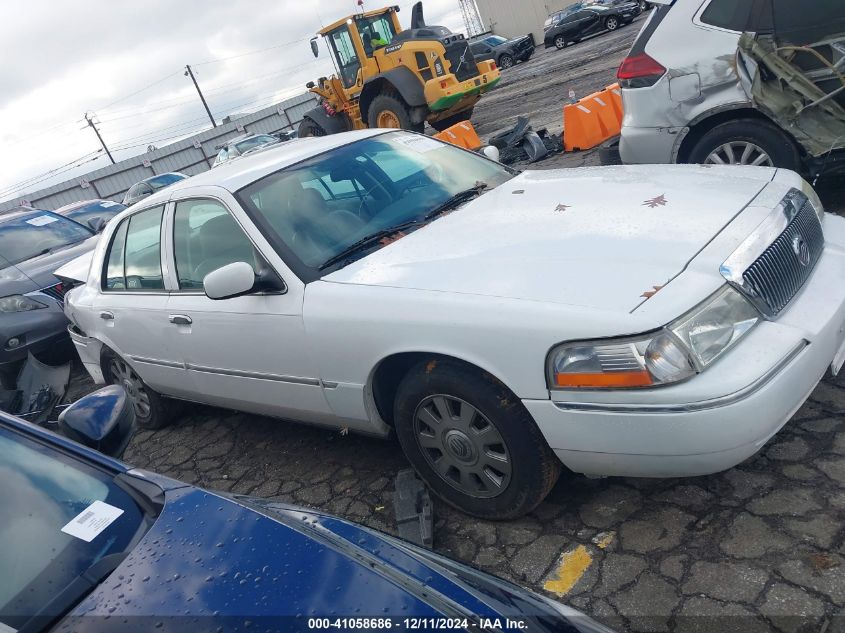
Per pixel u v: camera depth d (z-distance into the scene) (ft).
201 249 11.87
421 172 12.54
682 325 7.32
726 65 15.12
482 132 46.34
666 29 15.89
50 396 14.73
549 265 8.58
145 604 5.28
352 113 50.93
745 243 8.25
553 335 7.70
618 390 7.41
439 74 44.29
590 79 52.85
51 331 21.34
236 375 11.71
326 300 9.78
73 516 6.42
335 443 13.05
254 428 14.78
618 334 7.35
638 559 8.14
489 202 11.20
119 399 8.13
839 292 8.61
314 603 4.99
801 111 14.53
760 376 7.27
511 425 8.43
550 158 29.81
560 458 8.31
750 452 7.40
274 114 127.34
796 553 7.55
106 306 14.30
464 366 8.70
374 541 5.82
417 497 10.11
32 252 24.49
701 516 8.48
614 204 9.80
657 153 16.83
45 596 5.66
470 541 9.31
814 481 8.50
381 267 9.87
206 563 5.56
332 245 10.73
